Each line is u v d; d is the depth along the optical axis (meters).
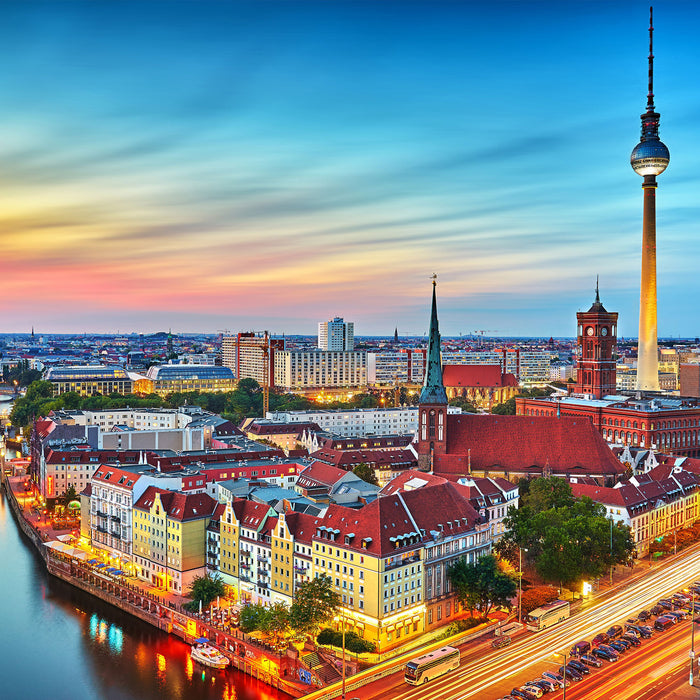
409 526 176.88
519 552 199.88
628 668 148.25
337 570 173.75
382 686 143.50
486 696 138.00
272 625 164.88
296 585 184.12
